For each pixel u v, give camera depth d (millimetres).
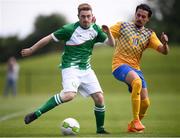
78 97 68750
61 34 23969
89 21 23875
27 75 106500
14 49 147250
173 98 64312
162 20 166625
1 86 104188
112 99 63125
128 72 25156
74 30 24016
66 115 37969
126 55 25766
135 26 25906
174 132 25391
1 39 147750
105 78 100312
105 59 119000
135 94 24859
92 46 24500
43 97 72312
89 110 43500
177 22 167125
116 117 36219
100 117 24828
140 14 25641
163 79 99125
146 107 26172
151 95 74688
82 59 24219
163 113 39531
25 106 51531
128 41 25750
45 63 122000
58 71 112312
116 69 25719
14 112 42875
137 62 25984
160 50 25875
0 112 42875
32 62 124688
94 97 24609
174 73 104688
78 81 24062
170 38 162500
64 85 23969
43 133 25734
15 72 78188
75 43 24062
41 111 23891
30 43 152125
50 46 152875
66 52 24281
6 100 64750
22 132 26297
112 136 23203
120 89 93312
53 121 32875
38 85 99812
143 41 25875
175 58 118688
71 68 24094
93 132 25797
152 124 30281
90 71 24547
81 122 31984
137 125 24938
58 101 23828
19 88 98562
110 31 24344
